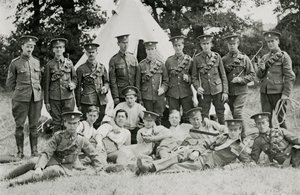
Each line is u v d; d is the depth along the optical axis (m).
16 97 8.86
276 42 8.96
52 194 6.00
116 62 9.64
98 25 21.23
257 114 7.48
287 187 6.11
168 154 7.80
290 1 24.09
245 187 6.10
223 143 7.53
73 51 20.88
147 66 9.65
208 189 6.05
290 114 11.28
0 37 21.88
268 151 7.43
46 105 9.20
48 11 21.47
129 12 11.23
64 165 7.12
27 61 8.98
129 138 8.54
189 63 9.59
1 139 11.74
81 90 9.52
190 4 23.03
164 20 22.50
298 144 7.34
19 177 7.04
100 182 6.49
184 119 9.62
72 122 7.03
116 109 9.16
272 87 8.94
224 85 9.29
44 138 12.04
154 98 9.54
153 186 6.20
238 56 9.47
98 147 8.09
